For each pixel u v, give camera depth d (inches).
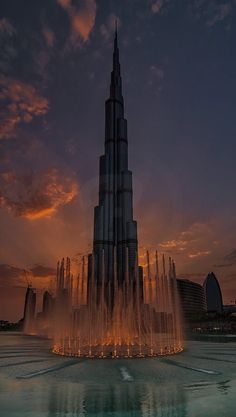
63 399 504.7
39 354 1132.5
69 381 646.5
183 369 789.9
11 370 786.2
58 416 417.1
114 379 663.8
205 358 1003.9
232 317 4414.4
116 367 826.2
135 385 604.7
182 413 425.7
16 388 584.7
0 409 450.0
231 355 1083.9
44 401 493.4
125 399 501.0
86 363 903.1
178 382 629.0
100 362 922.1
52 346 1483.8
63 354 1109.1
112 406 462.9
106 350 1229.7
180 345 1492.4
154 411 436.5
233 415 414.6
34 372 754.8
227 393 534.6
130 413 429.4
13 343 1712.6
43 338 2244.1
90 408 453.4
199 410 438.6
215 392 542.3
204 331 3112.7
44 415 421.7
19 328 4439.0
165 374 718.5
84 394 536.7
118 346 1433.3
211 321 4163.4
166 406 459.5
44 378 681.0
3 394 539.2
